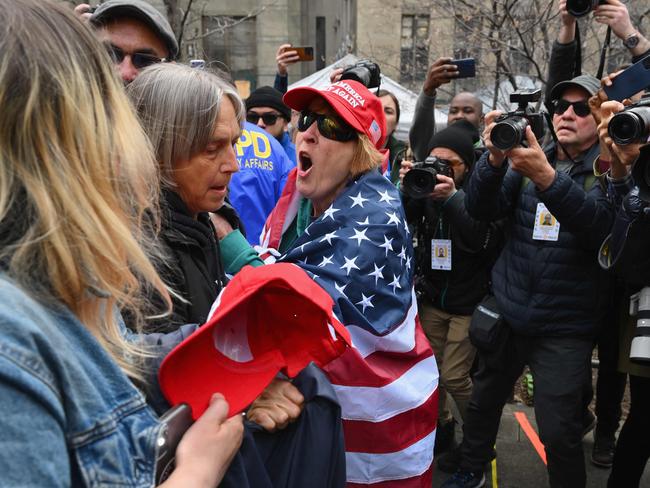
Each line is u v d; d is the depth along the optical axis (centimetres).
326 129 200
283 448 106
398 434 175
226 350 97
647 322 218
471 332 279
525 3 629
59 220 67
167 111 142
